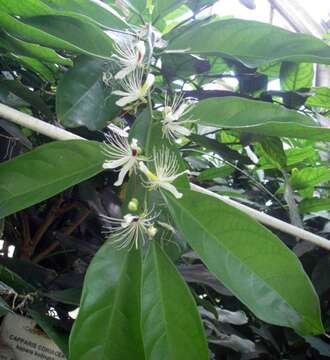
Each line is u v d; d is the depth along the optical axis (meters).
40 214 0.54
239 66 0.55
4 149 0.44
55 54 0.37
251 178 0.65
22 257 0.51
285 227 0.50
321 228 0.73
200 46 0.42
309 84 0.62
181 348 0.30
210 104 0.35
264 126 0.33
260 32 0.41
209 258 0.31
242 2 0.49
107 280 0.31
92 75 0.38
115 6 0.51
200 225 0.32
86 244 0.45
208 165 0.69
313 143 0.74
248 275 0.32
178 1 0.45
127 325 0.29
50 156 0.32
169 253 0.36
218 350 0.59
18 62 0.47
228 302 0.65
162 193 0.33
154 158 0.33
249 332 0.65
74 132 0.44
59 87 0.36
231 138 0.69
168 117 0.35
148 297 0.31
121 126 0.43
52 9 0.35
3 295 0.39
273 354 0.63
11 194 0.31
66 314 0.43
